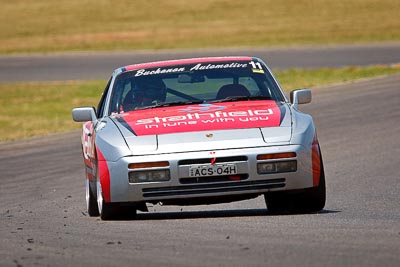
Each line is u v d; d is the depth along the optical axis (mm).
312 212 30703
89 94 112500
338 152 54594
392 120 66688
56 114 93250
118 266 20500
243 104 31969
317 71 119688
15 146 68188
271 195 31500
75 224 29969
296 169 28469
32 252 23438
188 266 19891
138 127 29984
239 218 28281
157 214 33750
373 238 22609
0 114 95062
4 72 149875
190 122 29859
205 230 25500
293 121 29719
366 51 150500
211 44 182625
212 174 28172
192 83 33438
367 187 41062
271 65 138500
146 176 28453
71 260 21719
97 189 30812
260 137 28688
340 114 71875
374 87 89812
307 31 197125
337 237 22938
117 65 151750
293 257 20281
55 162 57719
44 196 43562
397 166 47781
